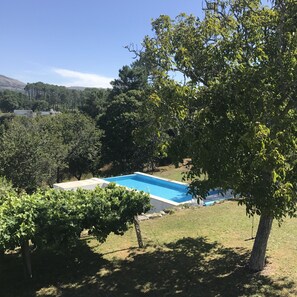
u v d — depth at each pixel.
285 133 5.09
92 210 7.96
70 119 33.53
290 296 6.57
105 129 34.56
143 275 7.77
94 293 7.07
